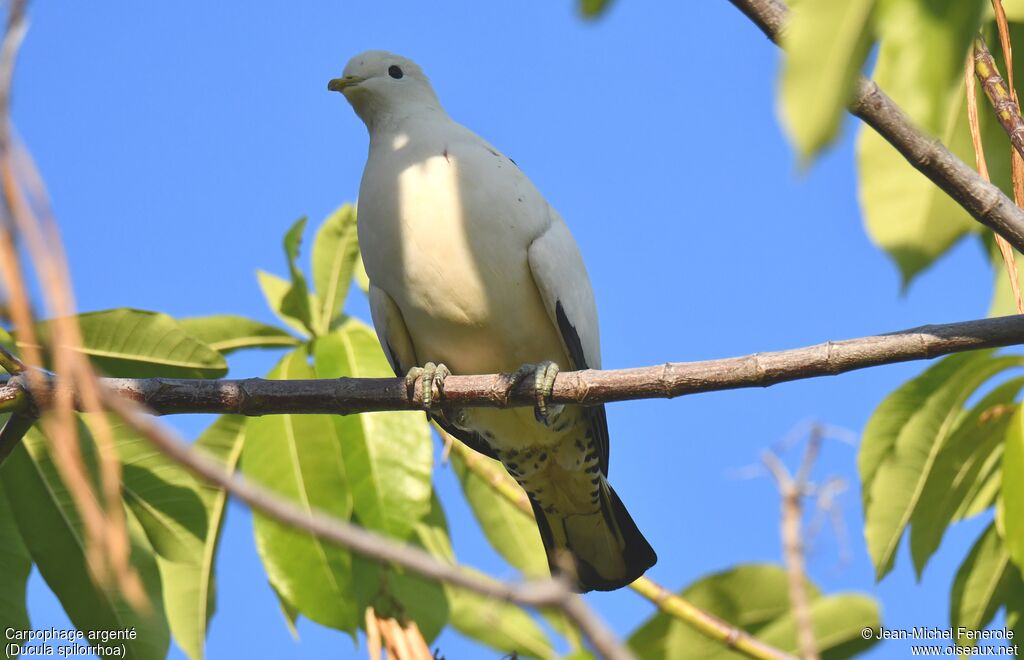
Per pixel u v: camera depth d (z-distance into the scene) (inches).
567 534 434.6
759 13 253.4
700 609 336.8
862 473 342.0
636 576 434.9
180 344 358.0
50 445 330.3
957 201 266.1
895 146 265.4
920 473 340.5
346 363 364.2
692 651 335.3
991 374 333.7
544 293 370.0
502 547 439.2
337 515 346.9
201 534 352.5
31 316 106.0
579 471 411.8
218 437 379.9
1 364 287.0
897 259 278.7
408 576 374.3
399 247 366.6
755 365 279.0
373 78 402.3
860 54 128.0
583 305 381.1
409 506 343.9
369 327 410.0
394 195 367.6
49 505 338.0
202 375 362.6
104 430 122.4
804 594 203.2
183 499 349.4
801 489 211.5
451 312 370.3
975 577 351.6
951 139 313.6
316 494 348.2
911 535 346.6
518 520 441.1
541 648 359.6
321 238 408.2
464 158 369.7
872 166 282.4
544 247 369.1
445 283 365.4
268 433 353.1
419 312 374.0
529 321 376.8
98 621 341.4
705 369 285.0
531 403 332.8
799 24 128.0
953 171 263.4
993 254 339.3
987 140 311.9
